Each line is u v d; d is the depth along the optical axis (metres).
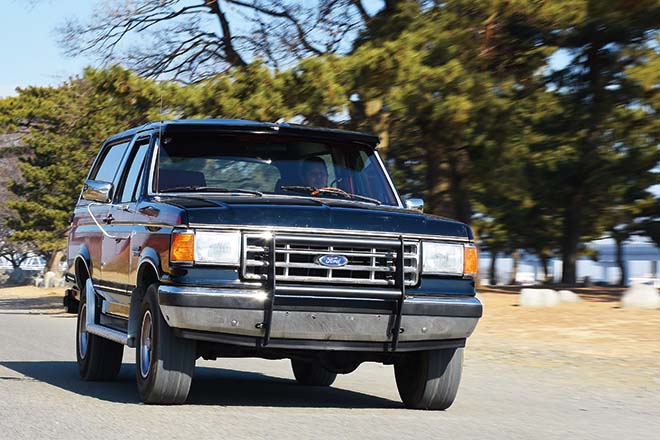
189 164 10.55
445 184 36.97
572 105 40.53
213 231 8.95
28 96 66.56
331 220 9.15
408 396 10.33
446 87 29.88
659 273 77.06
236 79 31.03
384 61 29.52
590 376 14.87
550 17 30.38
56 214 73.00
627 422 10.07
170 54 37.28
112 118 34.72
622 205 59.44
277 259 8.98
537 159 47.47
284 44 36.28
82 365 12.35
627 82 38.31
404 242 9.33
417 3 30.94
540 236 64.62
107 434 7.90
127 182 11.40
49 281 76.94
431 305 9.37
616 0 29.67
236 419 8.86
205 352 9.76
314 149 11.02
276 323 8.95
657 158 49.00
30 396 10.32
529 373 15.19
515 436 8.66
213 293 8.84
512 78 32.19
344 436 8.15
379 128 32.47
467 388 13.09
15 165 82.88
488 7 29.62
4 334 21.02
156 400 9.50
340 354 10.02
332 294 9.04
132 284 10.17
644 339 19.44
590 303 28.03
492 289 38.66
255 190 10.46
